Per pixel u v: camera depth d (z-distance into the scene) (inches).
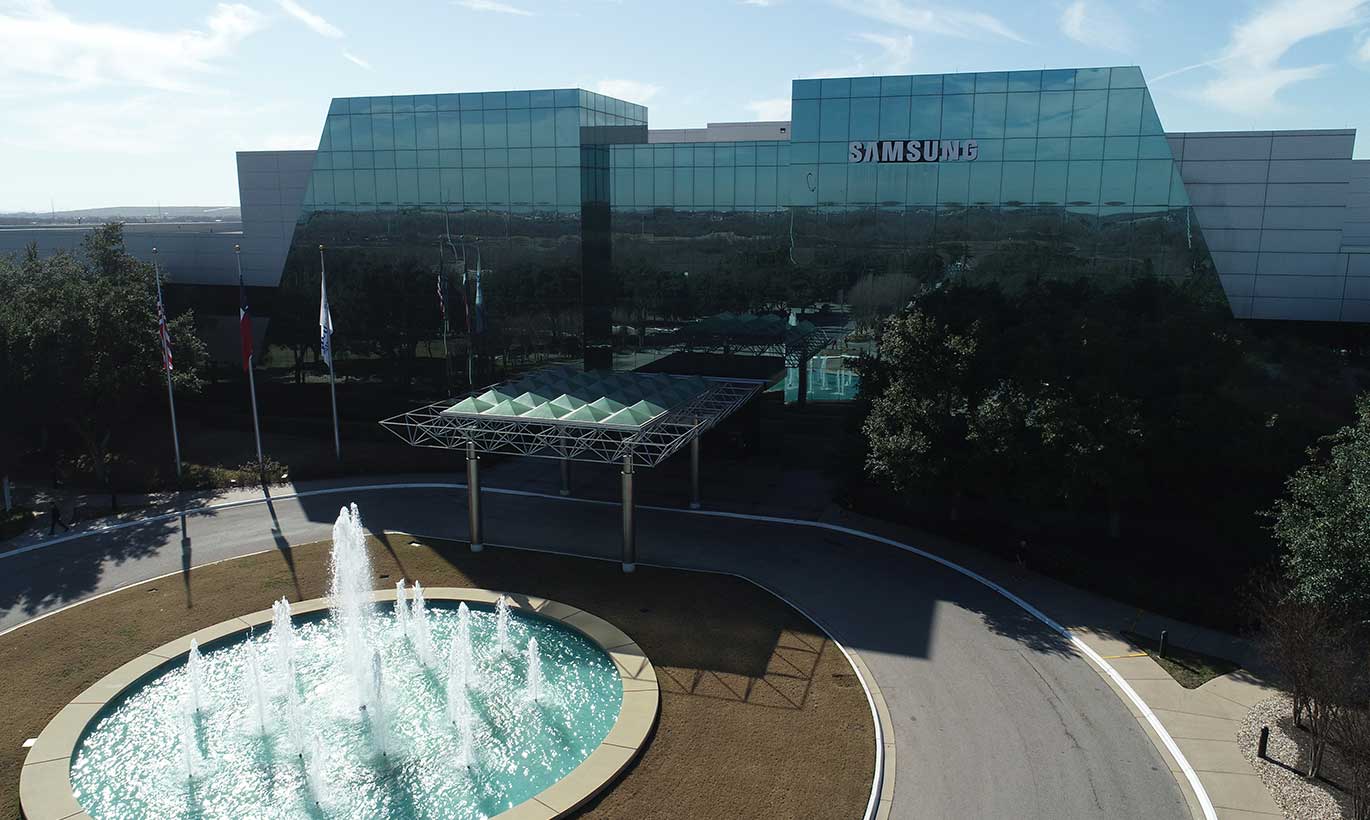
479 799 801.6
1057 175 1638.8
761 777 824.3
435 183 1982.0
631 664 1021.2
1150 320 1487.5
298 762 857.5
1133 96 1588.3
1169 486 1350.9
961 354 1341.0
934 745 887.1
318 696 973.8
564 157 1886.1
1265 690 990.4
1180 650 1083.9
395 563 1337.4
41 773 824.3
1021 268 1674.5
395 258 2046.0
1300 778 833.5
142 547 1413.6
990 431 1277.1
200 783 826.8
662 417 1360.7
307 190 2071.9
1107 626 1149.1
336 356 2135.8
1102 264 1646.2
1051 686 1001.5
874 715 933.2
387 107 1975.9
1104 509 1542.8
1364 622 877.8
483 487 1722.4
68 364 1616.6
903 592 1249.4
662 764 841.5
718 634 1108.5
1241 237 1689.2
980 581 1291.8
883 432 1386.6
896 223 1721.2
